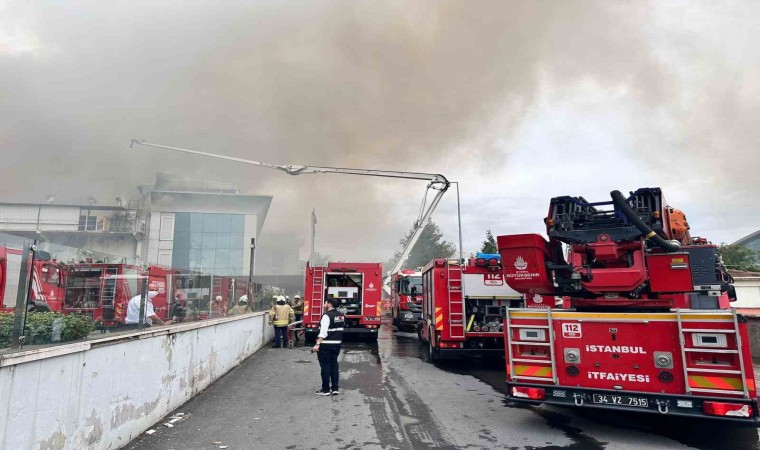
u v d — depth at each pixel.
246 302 11.58
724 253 29.73
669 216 6.32
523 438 4.99
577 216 6.06
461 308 9.75
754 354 10.55
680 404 4.58
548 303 7.53
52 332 3.70
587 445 4.77
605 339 5.02
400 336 18.02
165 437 4.97
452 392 7.36
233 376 8.65
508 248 6.00
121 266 5.36
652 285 5.42
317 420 5.66
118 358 4.55
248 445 4.71
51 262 4.18
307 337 14.45
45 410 3.38
